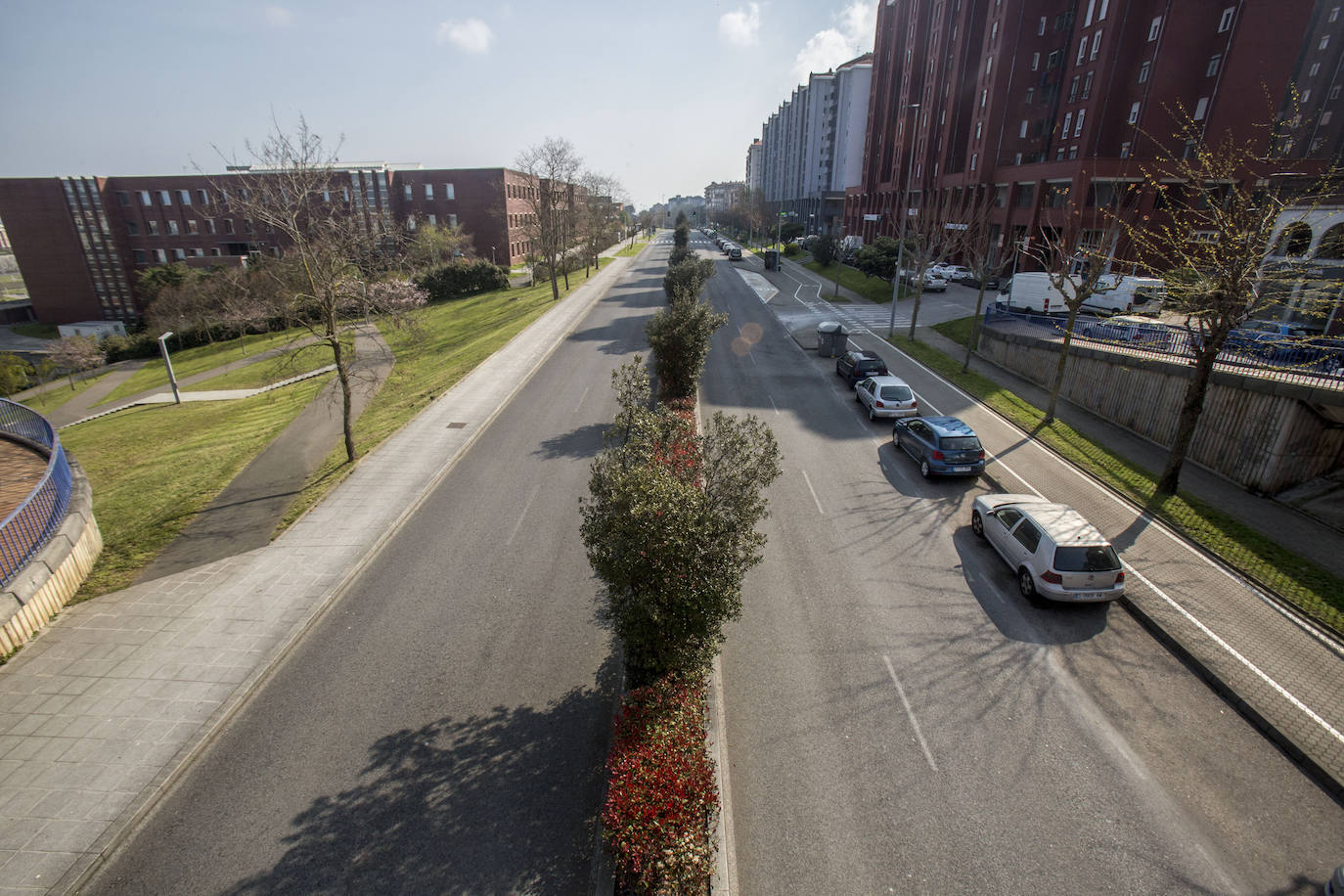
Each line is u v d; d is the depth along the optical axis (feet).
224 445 75.72
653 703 26.30
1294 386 51.88
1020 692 33.35
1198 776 28.32
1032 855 24.72
